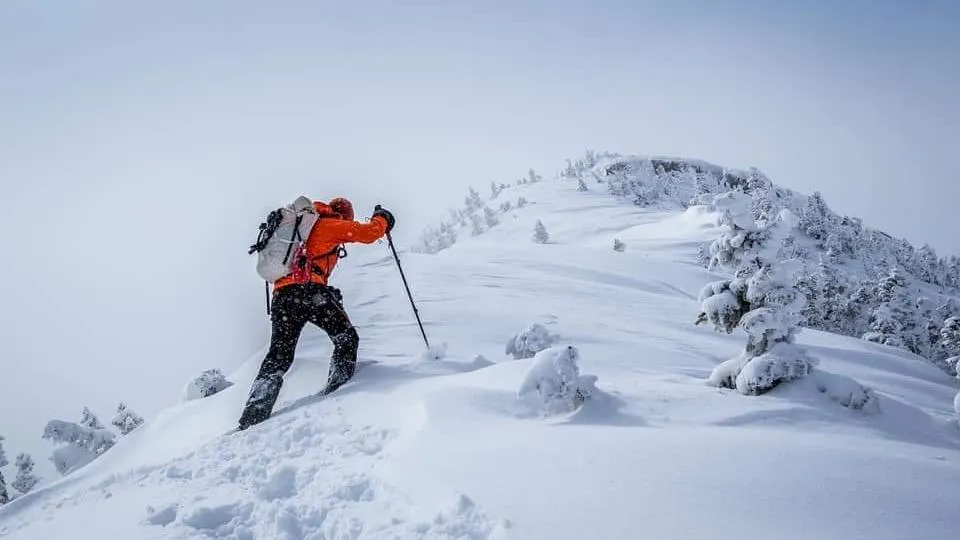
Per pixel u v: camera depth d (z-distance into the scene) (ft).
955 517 9.05
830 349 41.47
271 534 10.78
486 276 58.85
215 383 23.75
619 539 8.77
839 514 9.10
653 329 38.93
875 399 17.34
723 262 20.34
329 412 17.42
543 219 474.49
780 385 17.90
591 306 47.34
